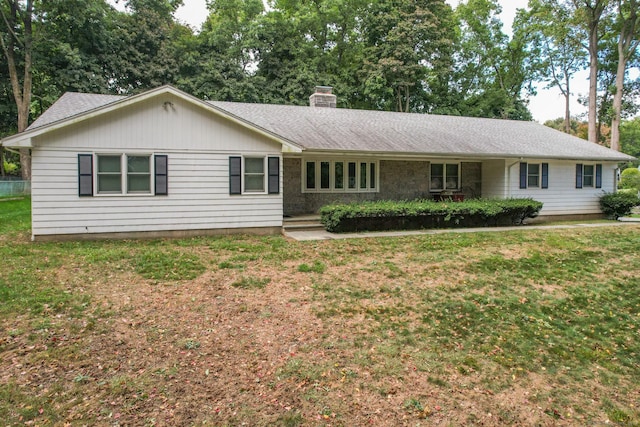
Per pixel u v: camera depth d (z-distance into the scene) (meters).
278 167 11.45
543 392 3.77
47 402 3.26
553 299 6.23
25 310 5.07
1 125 25.47
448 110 30.20
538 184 15.55
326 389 3.59
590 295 6.46
